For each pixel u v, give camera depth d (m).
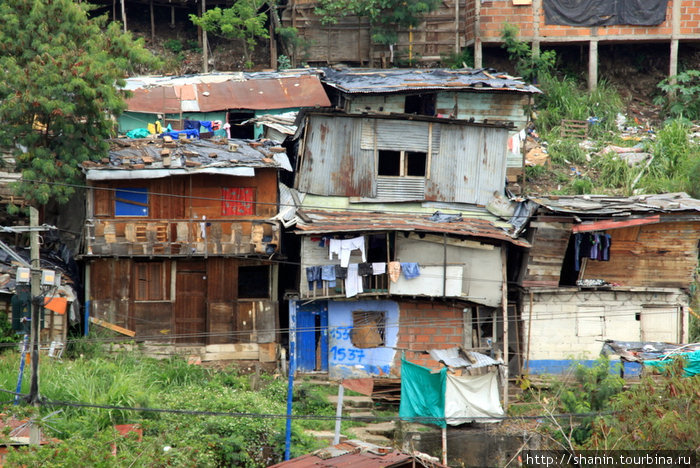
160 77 65.69
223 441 40.91
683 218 51.72
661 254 53.25
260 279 54.97
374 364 51.94
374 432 46.47
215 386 48.09
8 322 48.31
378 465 33.50
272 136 58.88
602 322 52.97
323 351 52.72
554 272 51.88
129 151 51.31
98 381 43.19
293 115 61.16
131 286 51.12
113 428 33.59
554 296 52.53
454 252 51.81
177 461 35.12
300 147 54.31
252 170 50.34
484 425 46.81
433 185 55.28
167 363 50.34
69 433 36.78
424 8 71.12
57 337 48.31
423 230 50.41
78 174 49.50
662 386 38.66
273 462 41.31
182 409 43.03
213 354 51.62
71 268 52.38
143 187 50.72
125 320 50.97
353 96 57.56
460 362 47.44
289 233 54.38
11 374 42.22
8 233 53.25
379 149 54.72
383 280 51.28
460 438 45.81
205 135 60.59
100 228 49.91
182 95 62.03
